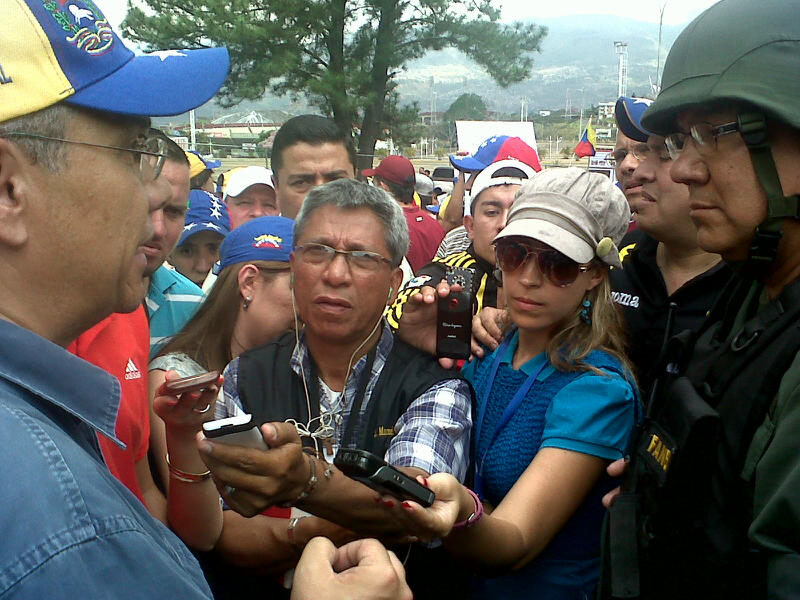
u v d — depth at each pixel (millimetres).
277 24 20281
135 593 789
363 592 1174
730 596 1249
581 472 1712
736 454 1243
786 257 1326
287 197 3328
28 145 924
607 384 1766
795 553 1070
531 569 1815
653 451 1436
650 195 2324
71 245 967
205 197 3707
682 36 1462
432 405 1810
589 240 1846
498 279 2180
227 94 21156
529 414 1872
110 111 972
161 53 1104
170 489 1631
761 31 1304
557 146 56438
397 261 1898
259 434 1309
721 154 1338
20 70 913
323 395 1903
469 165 3920
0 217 927
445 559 1837
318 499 1451
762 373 1236
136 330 2004
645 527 1426
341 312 1802
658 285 2406
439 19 22047
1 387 861
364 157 22297
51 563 727
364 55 21766
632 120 2939
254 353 1980
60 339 1014
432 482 1394
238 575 1805
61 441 819
